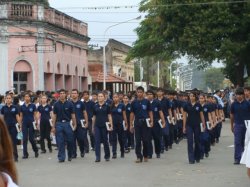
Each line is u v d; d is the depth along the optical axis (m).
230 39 34.62
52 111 16.81
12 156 2.80
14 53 37.69
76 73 47.97
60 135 15.27
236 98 14.05
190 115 14.48
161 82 77.75
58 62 42.56
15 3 37.66
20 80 38.25
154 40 38.81
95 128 15.30
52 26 40.44
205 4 34.59
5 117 15.33
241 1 34.06
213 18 34.22
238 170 12.96
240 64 38.00
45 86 40.50
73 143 15.71
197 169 13.24
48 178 11.94
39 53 38.56
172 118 19.27
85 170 13.30
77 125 16.45
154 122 15.88
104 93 16.09
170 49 37.25
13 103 16.98
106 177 12.00
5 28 37.22
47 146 19.80
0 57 37.16
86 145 17.92
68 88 45.81
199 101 14.47
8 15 37.44
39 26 38.44
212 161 14.95
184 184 10.88
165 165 14.16
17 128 15.50
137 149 14.94
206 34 34.31
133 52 44.22
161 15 36.16
